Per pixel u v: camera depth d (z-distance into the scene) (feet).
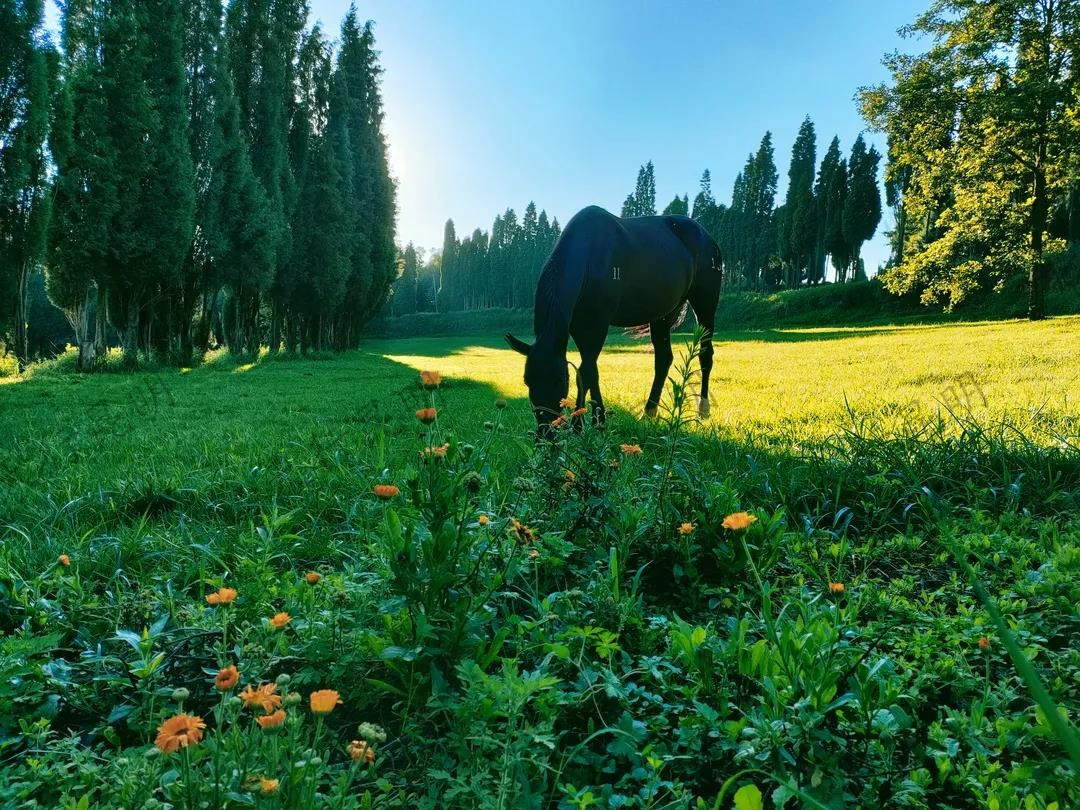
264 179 98.53
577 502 9.29
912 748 5.12
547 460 9.87
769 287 258.57
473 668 4.96
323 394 40.19
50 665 6.06
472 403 30.27
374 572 7.57
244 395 40.06
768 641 5.80
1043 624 7.00
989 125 84.99
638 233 19.99
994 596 7.86
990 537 9.63
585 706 5.67
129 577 9.08
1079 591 7.41
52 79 63.77
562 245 16.75
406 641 5.85
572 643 6.40
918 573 9.07
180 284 80.43
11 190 60.39
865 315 168.14
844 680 5.54
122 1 68.90
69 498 12.26
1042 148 85.46
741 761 4.74
